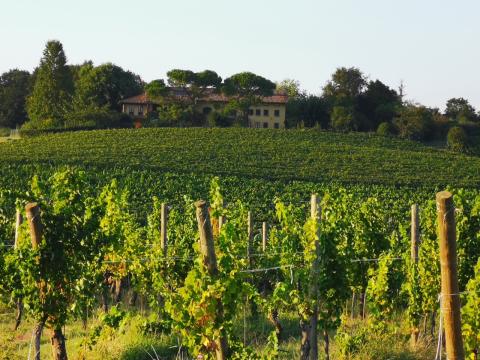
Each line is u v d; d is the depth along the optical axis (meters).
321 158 69.06
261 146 73.50
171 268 16.34
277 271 17.03
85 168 56.09
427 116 95.25
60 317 10.96
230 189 51.34
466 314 10.71
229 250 9.91
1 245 13.81
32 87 117.56
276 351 10.00
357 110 106.38
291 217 13.12
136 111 102.88
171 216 22.02
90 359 11.80
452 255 7.46
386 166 66.81
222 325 8.94
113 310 12.18
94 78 105.62
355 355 11.84
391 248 17.64
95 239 11.47
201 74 101.25
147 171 56.50
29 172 53.00
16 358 11.79
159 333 13.14
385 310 14.22
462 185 59.22
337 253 12.00
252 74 100.25
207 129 82.25
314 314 11.31
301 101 104.75
